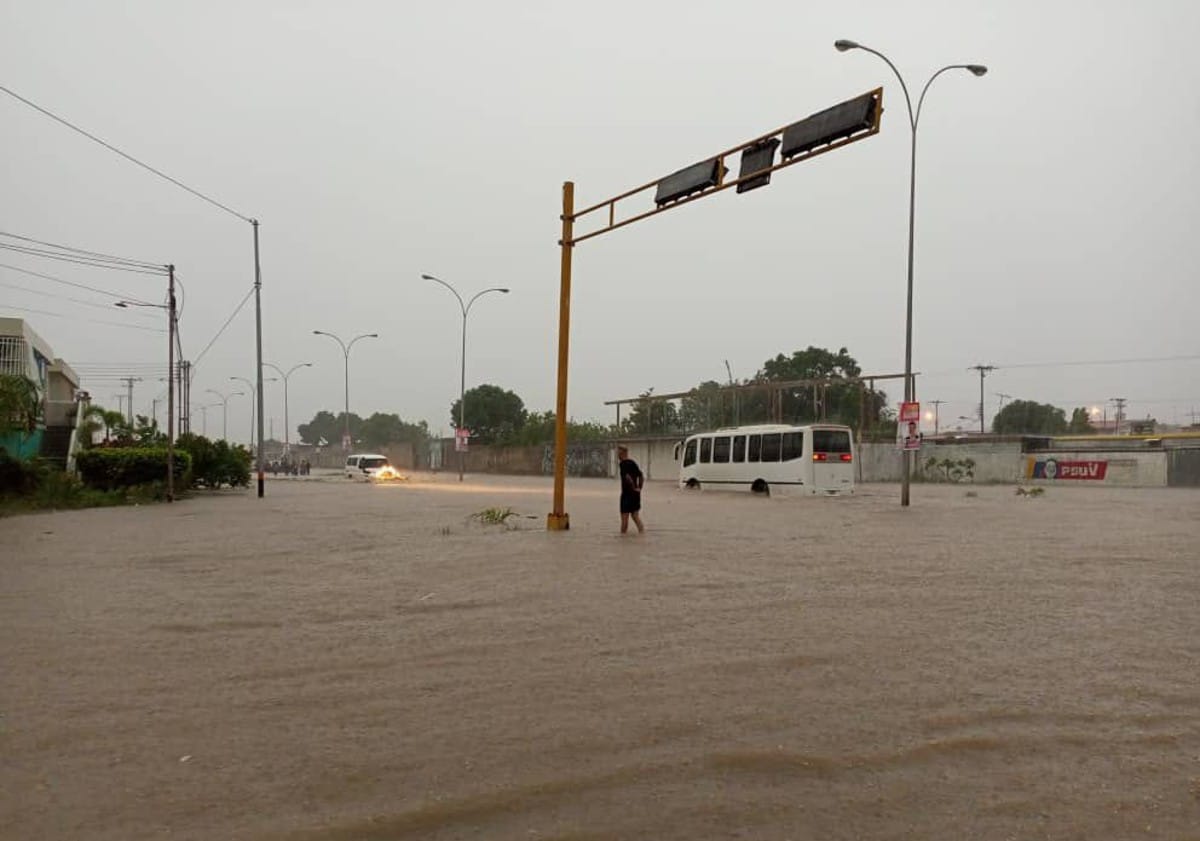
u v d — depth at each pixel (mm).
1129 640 7465
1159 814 3996
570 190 18203
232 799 4160
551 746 4859
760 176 14406
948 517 21703
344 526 19953
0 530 19281
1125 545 14859
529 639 7629
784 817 3949
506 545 15414
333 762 4633
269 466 87625
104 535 17969
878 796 4184
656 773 4461
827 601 9445
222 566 12812
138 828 3854
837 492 33031
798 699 5746
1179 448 40812
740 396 52844
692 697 5801
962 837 3756
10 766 4602
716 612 8828
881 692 5906
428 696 5863
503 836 3762
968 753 4750
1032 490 33344
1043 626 8062
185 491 36125
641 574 11617
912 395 25859
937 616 8562
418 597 9906
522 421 96875
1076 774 4461
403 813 3984
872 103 12539
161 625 8359
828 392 59938
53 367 47812
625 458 17391
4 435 27734
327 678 6359
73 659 6980
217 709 5598
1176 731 5113
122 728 5227
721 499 31000
